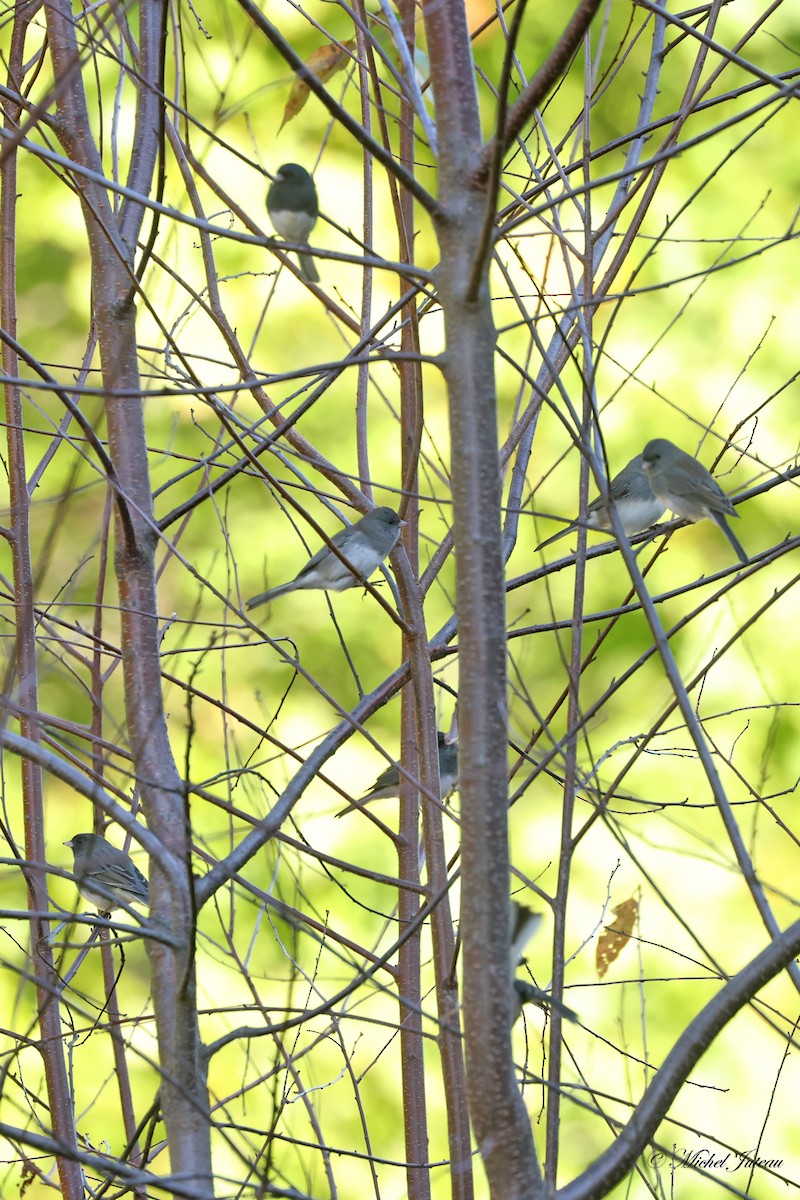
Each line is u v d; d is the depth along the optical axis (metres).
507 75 4.72
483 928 4.96
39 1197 10.38
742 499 9.38
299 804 16.73
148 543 6.86
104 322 6.99
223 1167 11.61
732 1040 15.22
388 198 18.08
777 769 16.88
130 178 7.36
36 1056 11.67
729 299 18.31
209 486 7.24
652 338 18.25
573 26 4.93
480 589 5.20
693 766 16.84
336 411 18.00
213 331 17.08
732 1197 13.69
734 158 18.78
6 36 15.38
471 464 5.25
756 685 17.25
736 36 18.62
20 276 18.09
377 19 7.36
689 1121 14.78
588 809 16.45
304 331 18.00
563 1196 4.76
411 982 8.05
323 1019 13.07
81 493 8.80
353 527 9.67
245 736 16.98
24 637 7.15
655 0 8.24
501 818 5.06
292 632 17.75
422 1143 7.74
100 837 9.48
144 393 4.78
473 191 5.39
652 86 8.36
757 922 15.92
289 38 17.31
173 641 16.75
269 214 7.82
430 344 17.58
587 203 6.92
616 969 15.41
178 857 6.23
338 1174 13.77
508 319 16.33
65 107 7.27
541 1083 4.88
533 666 17.41
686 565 18.11
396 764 7.18
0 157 4.43
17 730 8.95
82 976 13.95
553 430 17.77
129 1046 5.06
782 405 18.06
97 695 8.43
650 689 17.45
